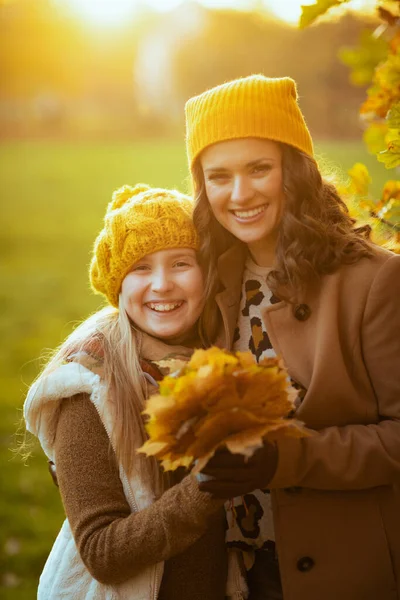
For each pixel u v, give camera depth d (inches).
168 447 57.7
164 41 1512.1
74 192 759.1
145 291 75.9
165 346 76.6
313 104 980.6
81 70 1631.4
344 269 72.2
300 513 70.6
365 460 66.8
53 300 404.8
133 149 1125.1
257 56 1181.1
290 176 72.6
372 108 83.5
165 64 1494.8
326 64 969.5
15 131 1334.9
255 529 74.5
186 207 78.2
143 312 76.4
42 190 774.5
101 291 81.0
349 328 71.0
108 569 68.1
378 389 70.7
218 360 57.9
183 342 80.2
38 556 158.6
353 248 72.6
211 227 76.9
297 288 71.9
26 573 152.9
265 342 75.5
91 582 72.4
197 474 62.4
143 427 72.1
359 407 70.3
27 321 366.0
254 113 71.4
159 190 79.3
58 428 74.3
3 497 187.2
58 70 1624.0
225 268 77.3
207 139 72.7
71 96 1628.9
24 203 709.3
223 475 61.0
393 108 77.0
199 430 55.9
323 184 76.5
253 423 56.6
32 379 277.1
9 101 1544.0
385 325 69.9
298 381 72.0
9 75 1596.9
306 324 72.6
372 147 88.4
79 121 1456.7
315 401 69.7
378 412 71.4
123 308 77.1
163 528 66.5
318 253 71.6
